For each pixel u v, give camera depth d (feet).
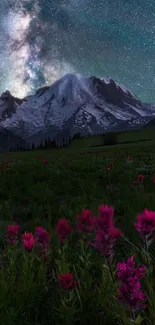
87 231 10.09
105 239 7.97
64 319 8.78
